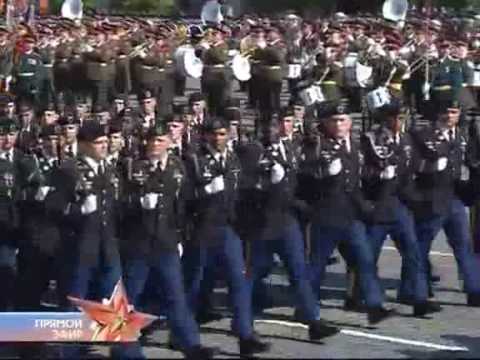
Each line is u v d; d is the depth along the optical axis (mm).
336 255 44656
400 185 35938
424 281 36781
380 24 89312
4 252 33469
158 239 30281
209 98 74125
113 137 32812
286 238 33094
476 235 38469
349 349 33156
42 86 74188
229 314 36688
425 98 70688
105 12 133500
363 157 35344
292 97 66312
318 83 72438
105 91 75875
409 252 36312
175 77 76250
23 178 32969
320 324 33625
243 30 87438
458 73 71812
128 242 30328
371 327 35594
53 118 38438
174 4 137625
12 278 33656
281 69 73375
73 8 101625
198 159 31766
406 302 37250
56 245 32531
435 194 36562
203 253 31953
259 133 34250
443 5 122000
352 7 121938
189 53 75938
